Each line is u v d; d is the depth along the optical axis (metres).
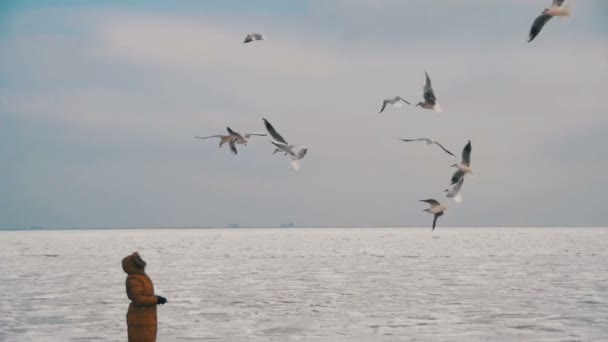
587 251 47.31
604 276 26.25
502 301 18.70
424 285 23.45
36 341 12.91
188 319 15.75
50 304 18.64
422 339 13.01
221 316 16.23
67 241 88.62
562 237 91.81
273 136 8.72
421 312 16.72
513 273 28.09
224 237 110.38
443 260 38.06
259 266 33.97
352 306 17.98
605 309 16.83
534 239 81.50
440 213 8.41
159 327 14.62
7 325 14.90
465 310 17.00
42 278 27.08
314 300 19.38
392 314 16.42
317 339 13.10
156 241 85.88
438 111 9.61
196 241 84.38
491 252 47.19
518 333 13.55
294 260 39.19
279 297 20.16
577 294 20.17
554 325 14.48
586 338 12.92
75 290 22.33
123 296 20.56
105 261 39.53
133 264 9.72
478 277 26.36
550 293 20.50
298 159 8.52
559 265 32.78
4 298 20.09
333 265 34.50
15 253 50.47
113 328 14.45
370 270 30.77
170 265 34.97
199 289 22.53
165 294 21.03
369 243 70.81
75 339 13.11
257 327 14.59
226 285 23.86
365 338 13.19
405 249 53.94
